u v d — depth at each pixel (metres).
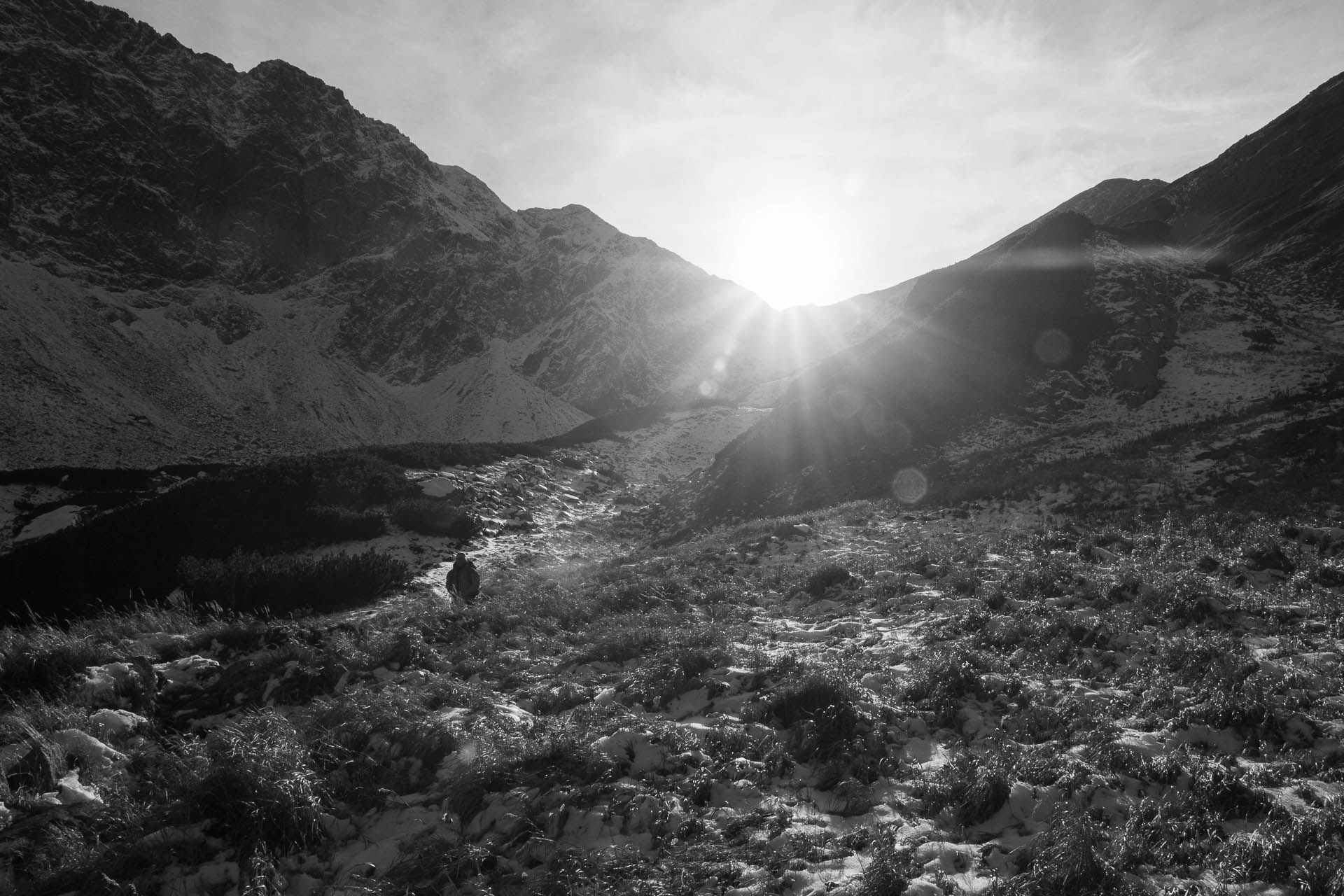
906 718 7.61
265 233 162.25
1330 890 4.68
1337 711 6.98
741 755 7.00
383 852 5.82
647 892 5.15
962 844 5.57
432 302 157.00
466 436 120.94
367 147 195.00
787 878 5.23
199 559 26.23
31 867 5.63
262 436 109.50
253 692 9.09
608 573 19.14
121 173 154.38
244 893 5.27
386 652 10.24
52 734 7.43
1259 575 11.73
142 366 114.81
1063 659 9.08
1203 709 7.07
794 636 11.10
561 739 6.94
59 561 27.30
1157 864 5.21
